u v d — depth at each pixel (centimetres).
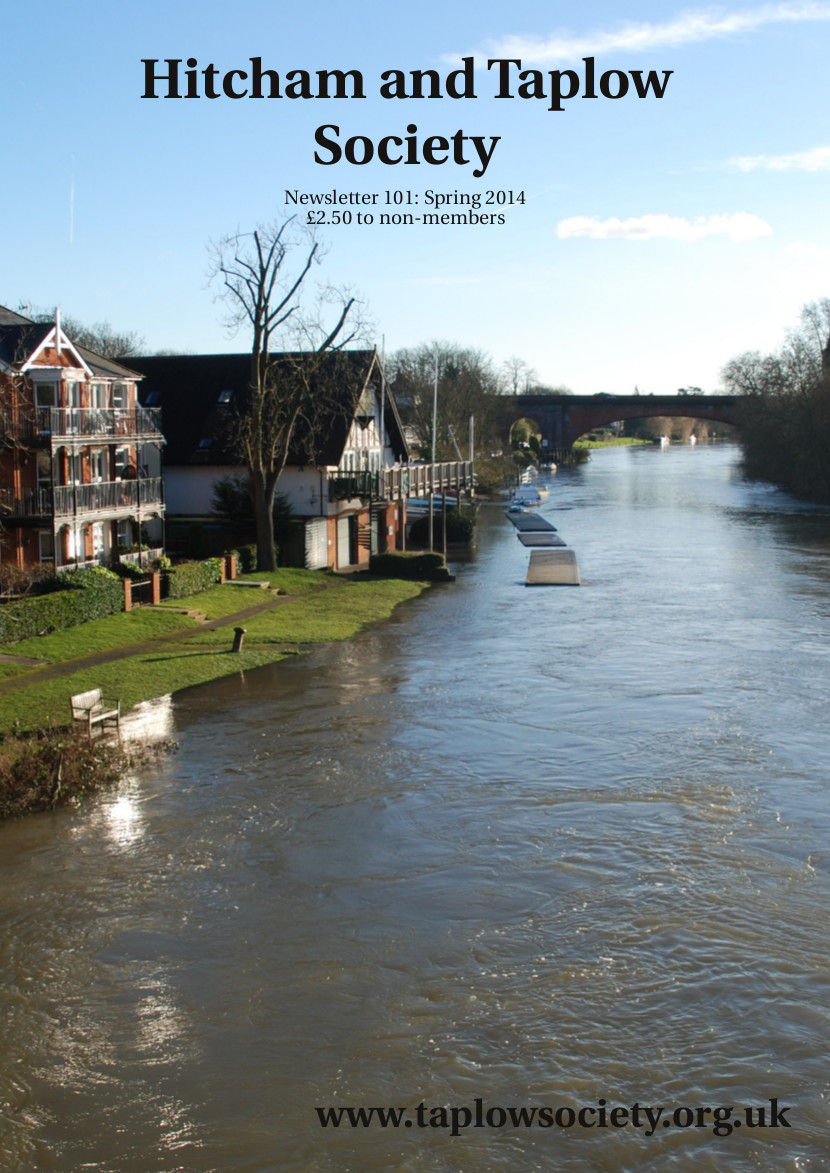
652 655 3769
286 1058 1424
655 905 1825
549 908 1820
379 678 3425
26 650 3447
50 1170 1232
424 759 2605
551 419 16862
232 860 2017
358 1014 1517
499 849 2067
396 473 6481
